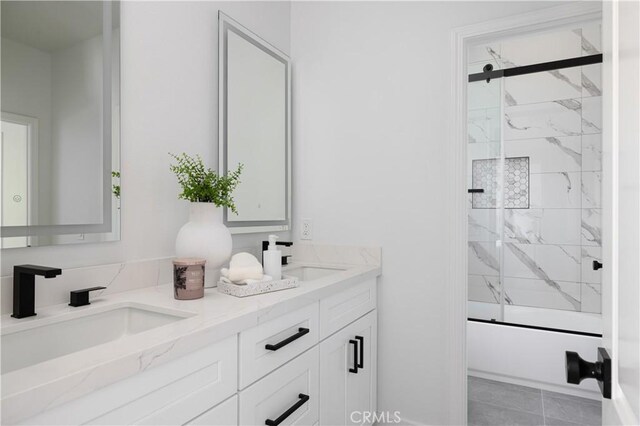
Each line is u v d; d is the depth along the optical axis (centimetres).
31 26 106
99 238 121
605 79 63
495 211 326
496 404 228
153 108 139
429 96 187
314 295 133
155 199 139
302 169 217
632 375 44
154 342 77
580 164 316
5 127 100
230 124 171
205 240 126
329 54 210
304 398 125
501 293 313
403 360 191
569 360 62
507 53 338
